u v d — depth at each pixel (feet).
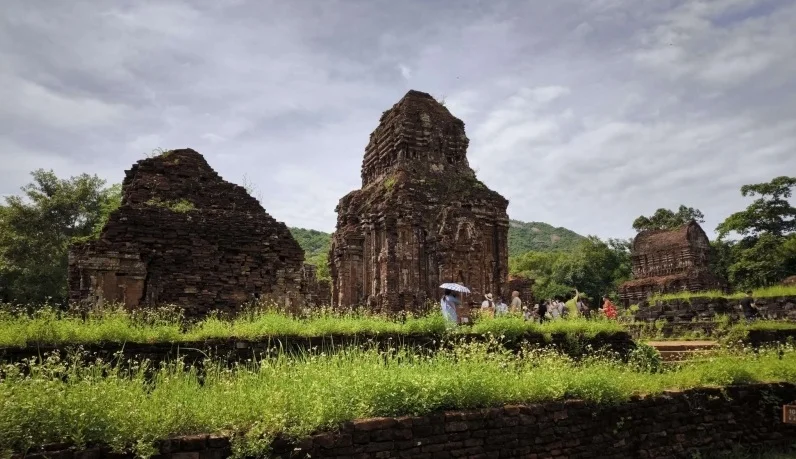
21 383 20.58
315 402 22.56
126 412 19.72
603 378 31.32
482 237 91.25
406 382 25.73
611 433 29.91
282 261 56.65
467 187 94.94
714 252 202.59
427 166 98.27
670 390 34.04
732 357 44.83
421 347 37.19
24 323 31.32
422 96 103.19
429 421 24.31
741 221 178.19
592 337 44.75
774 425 36.94
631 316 85.46
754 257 165.07
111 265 49.52
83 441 18.15
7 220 121.19
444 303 50.90
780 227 174.29
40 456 17.33
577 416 28.94
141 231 51.49
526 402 28.35
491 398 27.32
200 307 52.26
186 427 20.52
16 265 113.70
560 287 214.07
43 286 115.34
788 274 157.89
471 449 25.09
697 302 78.59
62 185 130.52
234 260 54.60
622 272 229.25
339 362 30.14
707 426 34.17
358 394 24.40
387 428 23.08
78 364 27.04
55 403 19.06
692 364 44.55
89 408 19.20
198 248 53.42
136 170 57.93
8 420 17.74
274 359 29.63
